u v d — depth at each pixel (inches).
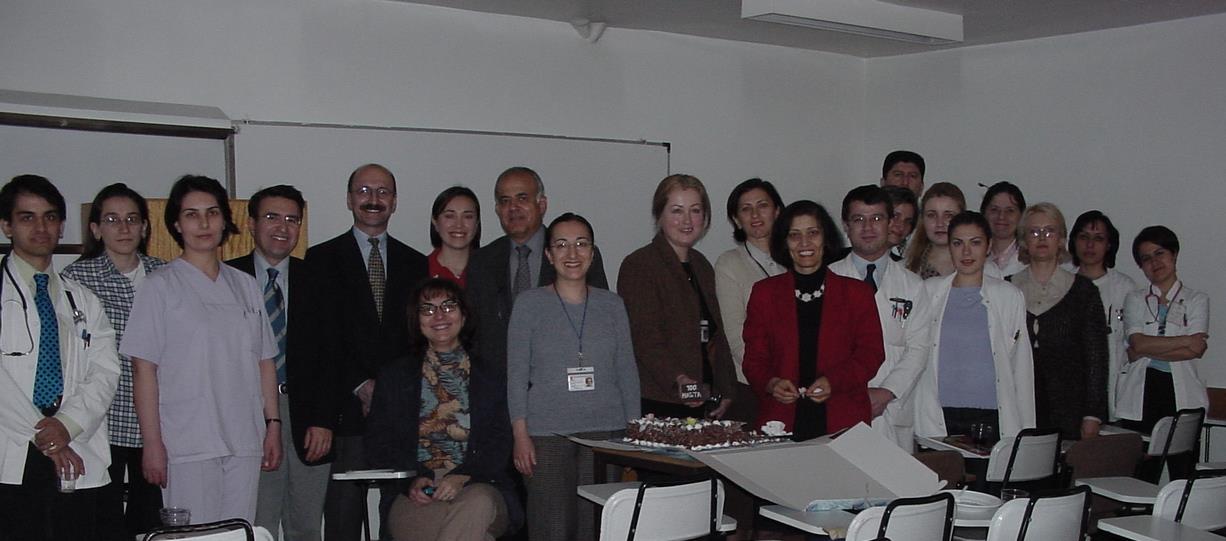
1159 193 230.4
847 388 146.9
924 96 269.1
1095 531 143.5
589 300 146.3
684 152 252.1
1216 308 223.0
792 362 148.8
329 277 155.1
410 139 210.2
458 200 167.2
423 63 213.2
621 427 144.9
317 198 200.1
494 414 140.6
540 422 140.8
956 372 165.2
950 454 145.2
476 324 144.6
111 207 137.1
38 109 165.3
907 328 163.8
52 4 175.6
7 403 120.6
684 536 114.3
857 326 149.9
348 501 158.9
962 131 262.2
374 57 207.3
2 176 167.2
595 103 238.1
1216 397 222.2
